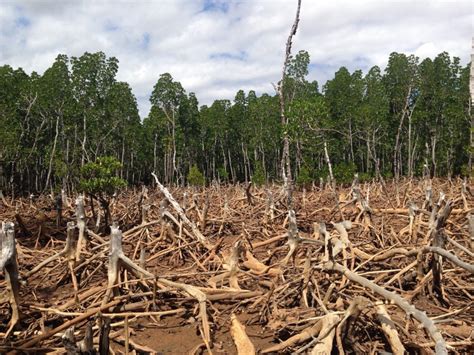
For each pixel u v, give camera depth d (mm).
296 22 14852
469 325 4191
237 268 5629
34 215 13719
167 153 47219
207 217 11234
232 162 59750
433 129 42000
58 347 3959
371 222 9055
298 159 28672
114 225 5312
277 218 11391
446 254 4695
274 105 46031
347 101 42438
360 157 47750
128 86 42156
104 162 10383
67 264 6332
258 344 4180
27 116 36156
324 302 4391
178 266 7531
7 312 4867
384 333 3684
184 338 4465
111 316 4133
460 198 11750
